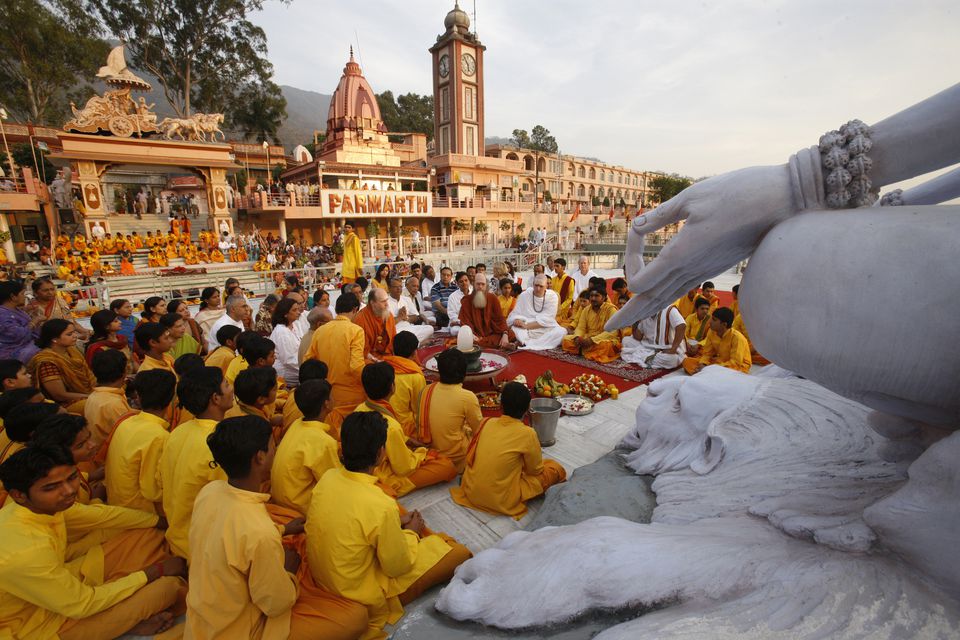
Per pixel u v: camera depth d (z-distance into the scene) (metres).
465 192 32.66
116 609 2.23
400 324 7.25
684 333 6.14
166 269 16.50
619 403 5.02
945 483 1.46
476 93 36.03
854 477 2.11
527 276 11.95
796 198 1.84
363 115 28.88
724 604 1.66
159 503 2.91
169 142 19.36
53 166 24.86
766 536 1.92
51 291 5.89
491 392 5.09
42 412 2.55
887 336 1.49
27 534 2.03
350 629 2.17
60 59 26.59
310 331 4.89
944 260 1.41
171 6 27.95
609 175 59.03
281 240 22.31
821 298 1.61
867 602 1.50
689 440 3.11
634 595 1.82
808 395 2.77
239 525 1.91
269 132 34.50
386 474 3.40
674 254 2.07
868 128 1.72
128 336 5.49
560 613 1.89
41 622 2.12
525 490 3.27
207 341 6.11
